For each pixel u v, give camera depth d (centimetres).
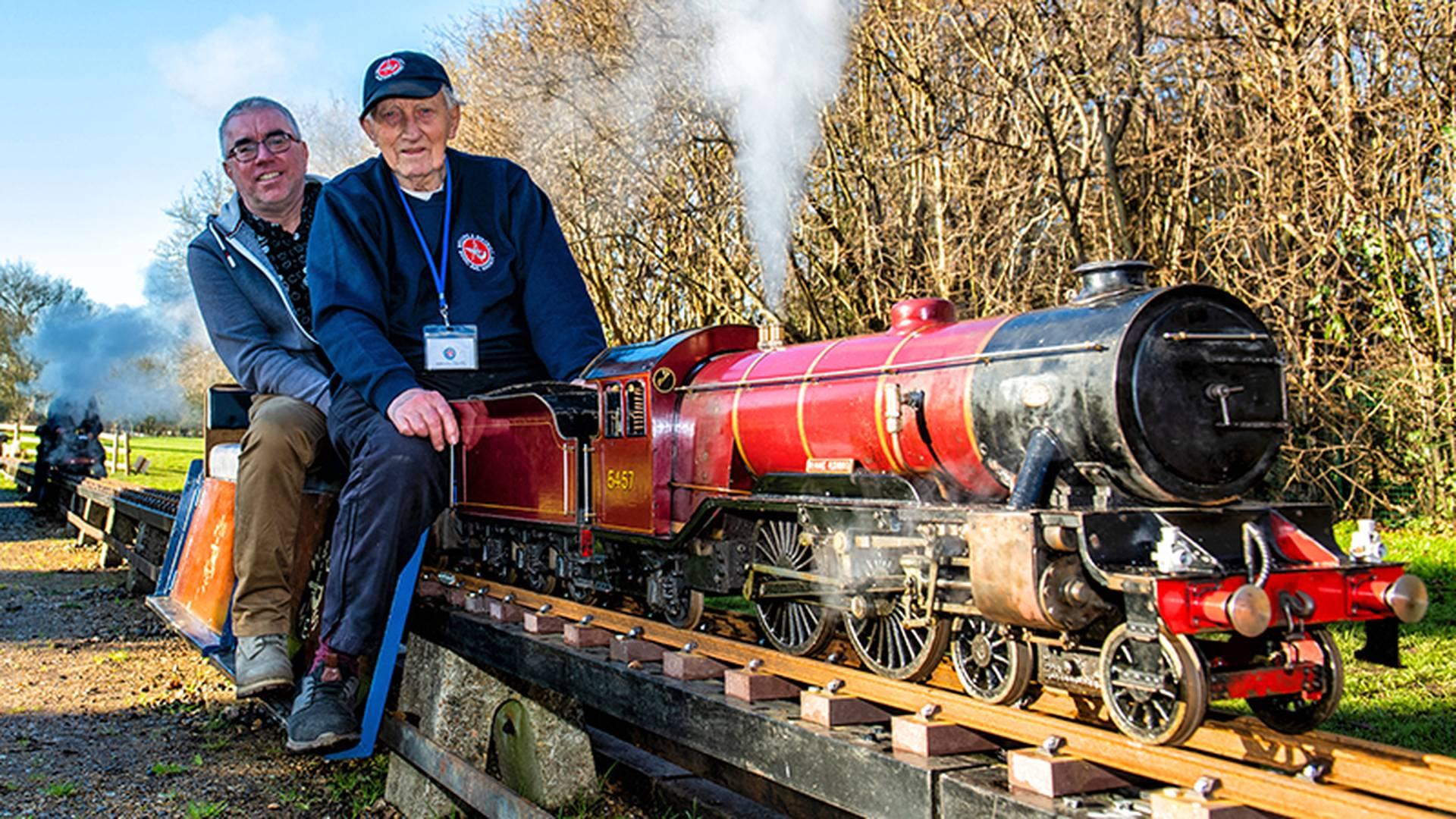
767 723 374
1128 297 389
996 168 1485
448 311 527
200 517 723
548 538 667
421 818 474
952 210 1570
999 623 374
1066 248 1512
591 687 479
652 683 438
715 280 1950
